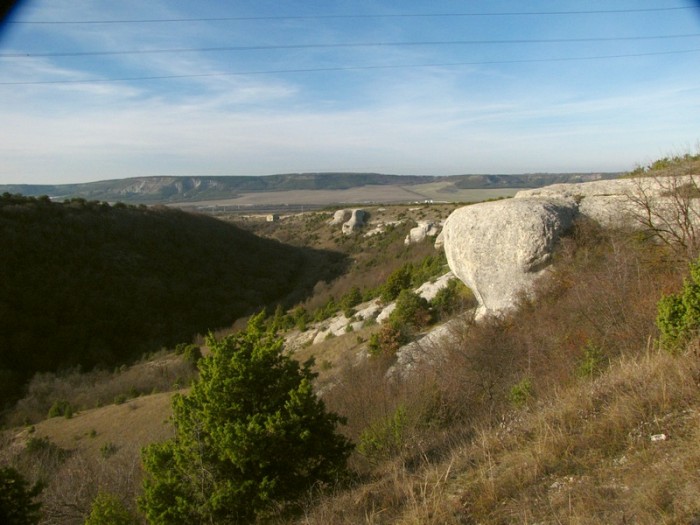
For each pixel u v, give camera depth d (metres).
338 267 49.00
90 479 8.38
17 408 22.97
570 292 9.55
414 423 6.98
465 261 11.97
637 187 10.49
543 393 5.98
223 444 4.36
